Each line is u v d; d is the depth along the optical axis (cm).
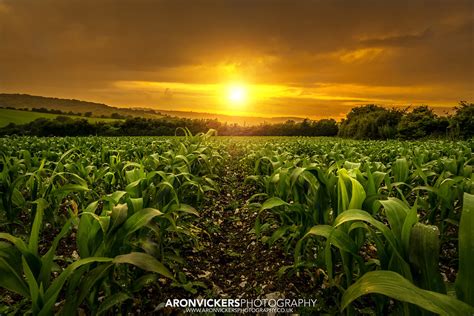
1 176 406
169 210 340
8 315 283
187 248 463
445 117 3403
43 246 441
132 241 272
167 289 351
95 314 226
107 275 224
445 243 439
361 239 250
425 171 530
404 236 183
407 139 3503
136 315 305
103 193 663
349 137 4588
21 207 426
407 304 172
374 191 277
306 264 321
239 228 579
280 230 368
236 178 1148
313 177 361
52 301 171
